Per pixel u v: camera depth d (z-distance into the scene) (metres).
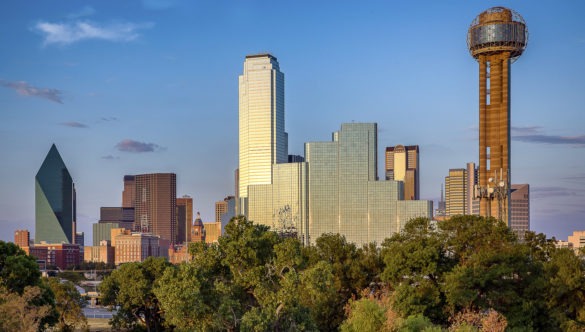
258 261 81.06
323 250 113.88
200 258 82.62
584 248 97.88
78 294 140.88
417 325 77.81
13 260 94.81
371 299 88.19
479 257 99.12
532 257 106.94
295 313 76.50
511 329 89.19
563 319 90.81
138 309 130.00
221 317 74.44
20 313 71.25
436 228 118.44
